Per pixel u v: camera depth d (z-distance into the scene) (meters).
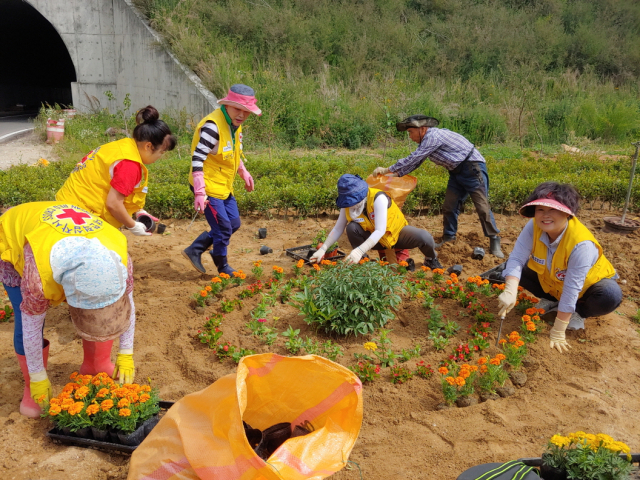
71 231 3.09
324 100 17.08
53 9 20.11
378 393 3.77
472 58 20.83
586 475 2.68
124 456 3.18
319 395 2.39
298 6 21.02
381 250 5.95
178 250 6.76
